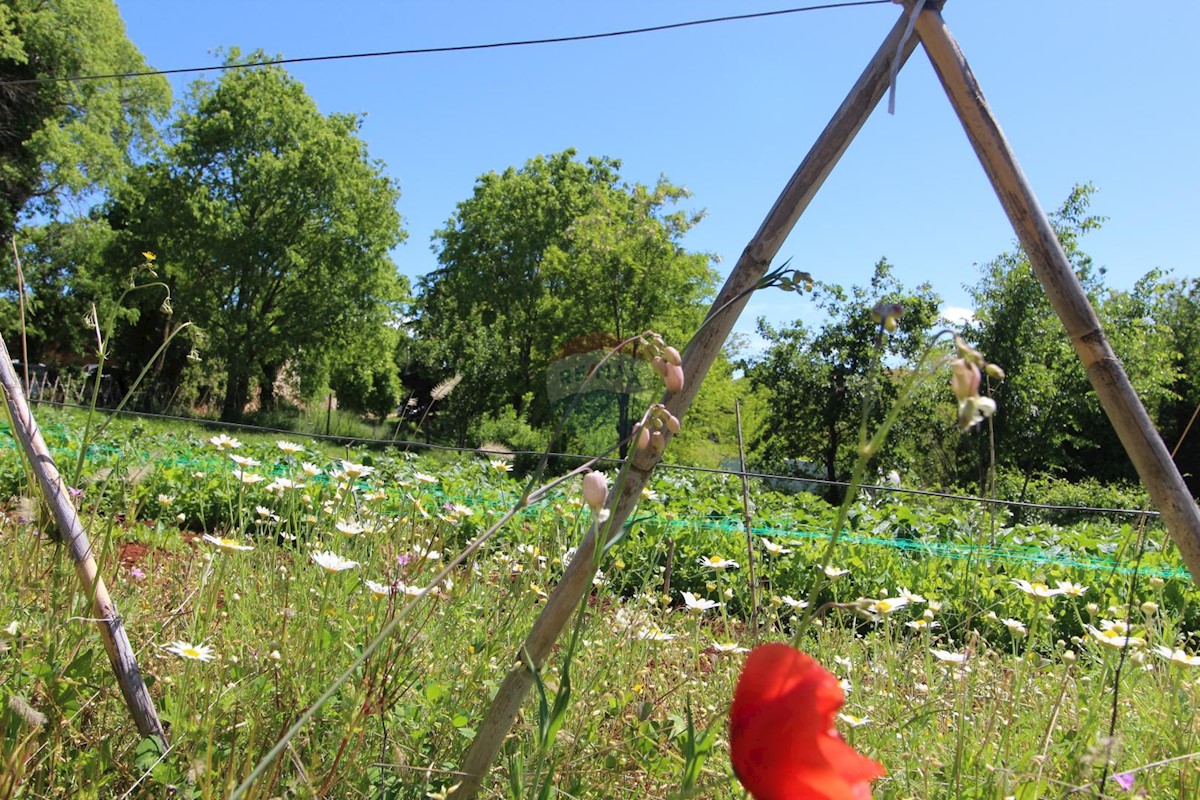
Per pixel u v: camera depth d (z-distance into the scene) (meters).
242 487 3.18
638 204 25.91
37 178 29.06
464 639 2.50
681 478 10.84
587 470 1.43
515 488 7.84
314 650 2.14
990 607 4.93
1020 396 18.72
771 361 24.25
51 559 2.13
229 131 32.53
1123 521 9.51
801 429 23.52
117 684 2.03
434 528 3.02
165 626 2.28
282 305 33.50
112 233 31.55
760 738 0.90
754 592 2.61
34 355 30.41
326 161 33.25
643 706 1.90
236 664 2.20
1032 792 1.74
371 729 1.97
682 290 25.88
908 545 6.77
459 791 1.71
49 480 1.95
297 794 1.66
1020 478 18.14
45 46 28.41
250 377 33.47
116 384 20.62
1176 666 2.42
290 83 34.44
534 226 34.12
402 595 2.30
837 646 3.11
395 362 39.84
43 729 1.79
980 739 2.17
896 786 1.94
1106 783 1.82
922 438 17.47
